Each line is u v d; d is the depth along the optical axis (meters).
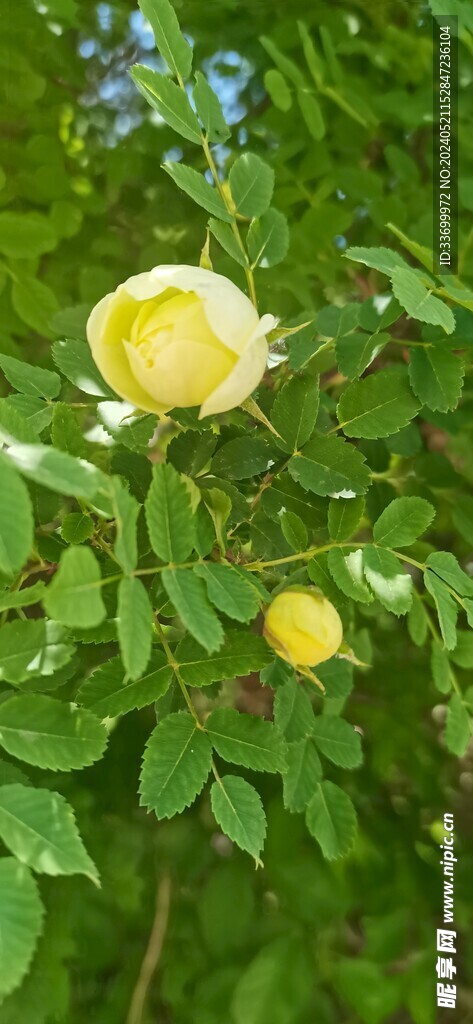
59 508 0.14
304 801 0.15
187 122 0.13
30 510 0.07
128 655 0.08
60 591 0.08
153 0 0.13
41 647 0.10
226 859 0.20
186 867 0.21
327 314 0.16
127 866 0.20
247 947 0.19
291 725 0.14
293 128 0.24
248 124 0.25
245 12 0.25
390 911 0.19
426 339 0.14
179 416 0.14
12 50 0.22
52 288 0.23
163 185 0.24
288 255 0.22
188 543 0.10
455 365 0.13
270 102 0.26
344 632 0.20
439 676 0.17
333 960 0.19
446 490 0.20
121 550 0.08
